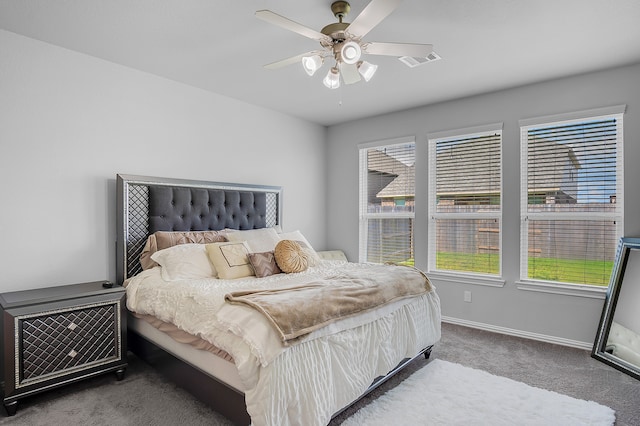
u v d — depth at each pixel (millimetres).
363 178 4797
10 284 2484
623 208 3016
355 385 1995
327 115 4578
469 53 2775
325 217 5102
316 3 2121
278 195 4344
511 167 3582
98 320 2488
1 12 2223
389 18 2262
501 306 3631
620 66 3021
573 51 2734
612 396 2320
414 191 4270
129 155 3100
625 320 2844
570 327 3246
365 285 2375
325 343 1894
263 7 2164
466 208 3908
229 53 2822
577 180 3281
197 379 2064
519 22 2311
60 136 2711
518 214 3543
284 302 1858
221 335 1815
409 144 4352
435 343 2971
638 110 2959
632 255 2898
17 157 2514
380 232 4625
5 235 2465
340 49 2045
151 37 2561
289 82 3441
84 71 2834
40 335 2236
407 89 3602
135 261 3041
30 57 2568
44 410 2162
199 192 3473
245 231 3482
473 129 3789
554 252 3398
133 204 3039
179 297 2250
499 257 3674
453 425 1972
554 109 3336
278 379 1607
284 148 4520
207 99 3682
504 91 3611
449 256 4043
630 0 2055
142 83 3184
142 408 2180
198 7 2170
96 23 2363
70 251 2764
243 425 1736
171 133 3387
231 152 3908
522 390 2371
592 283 3203
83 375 2400
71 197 2770
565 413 2094
